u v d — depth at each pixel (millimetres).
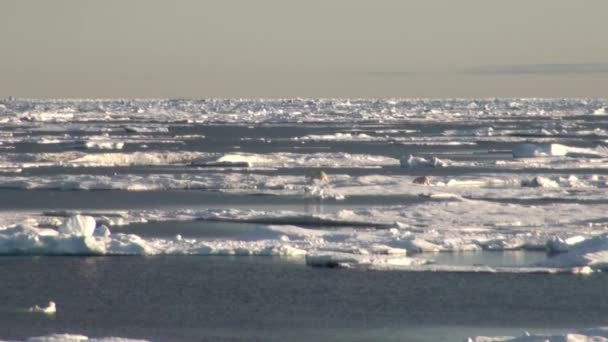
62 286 111938
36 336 93188
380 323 98875
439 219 154625
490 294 109062
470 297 108000
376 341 93000
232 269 120125
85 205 174625
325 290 110938
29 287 111438
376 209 163250
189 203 178125
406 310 103375
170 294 109312
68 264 122062
